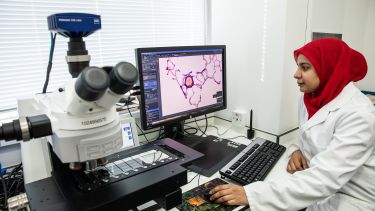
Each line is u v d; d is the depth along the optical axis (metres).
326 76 1.08
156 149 0.98
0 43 1.18
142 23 1.59
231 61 1.64
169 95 1.26
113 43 1.51
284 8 1.33
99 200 0.62
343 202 1.04
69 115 0.57
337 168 0.91
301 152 1.29
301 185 0.92
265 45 1.44
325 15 1.69
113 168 0.79
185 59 1.30
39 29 1.27
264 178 1.08
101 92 0.50
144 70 1.15
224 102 1.54
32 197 0.66
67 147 0.56
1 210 0.95
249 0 1.47
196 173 1.13
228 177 1.06
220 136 1.58
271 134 1.50
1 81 1.22
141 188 0.67
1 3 1.15
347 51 1.05
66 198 0.64
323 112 1.09
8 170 1.13
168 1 1.68
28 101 0.79
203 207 0.88
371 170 1.01
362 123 0.92
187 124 1.70
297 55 1.13
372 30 2.49
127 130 1.21
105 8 1.44
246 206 0.90
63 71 1.36
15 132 0.56
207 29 1.87
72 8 1.34
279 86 1.42
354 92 1.06
